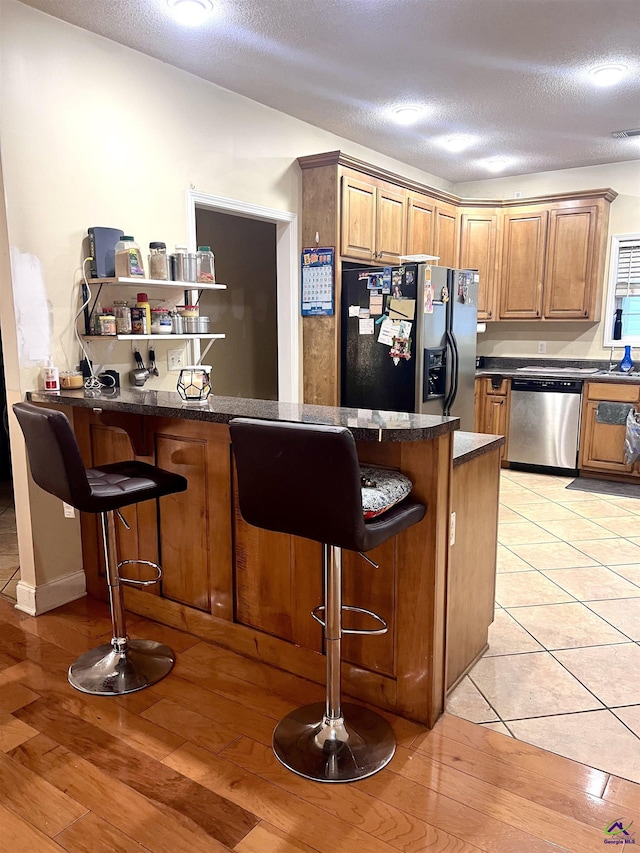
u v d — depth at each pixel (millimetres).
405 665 1989
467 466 2105
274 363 5508
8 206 2500
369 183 4215
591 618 2719
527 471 5434
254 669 2299
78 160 2746
